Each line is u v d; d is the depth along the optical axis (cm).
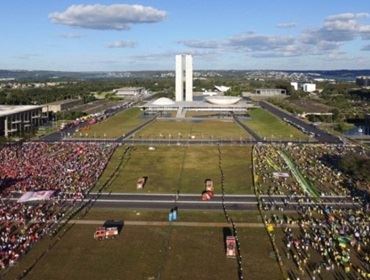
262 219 13238
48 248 11212
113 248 11225
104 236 11812
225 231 12306
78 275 9838
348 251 11069
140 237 11906
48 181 16762
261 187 16350
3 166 18762
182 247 11288
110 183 16812
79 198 15088
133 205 14500
